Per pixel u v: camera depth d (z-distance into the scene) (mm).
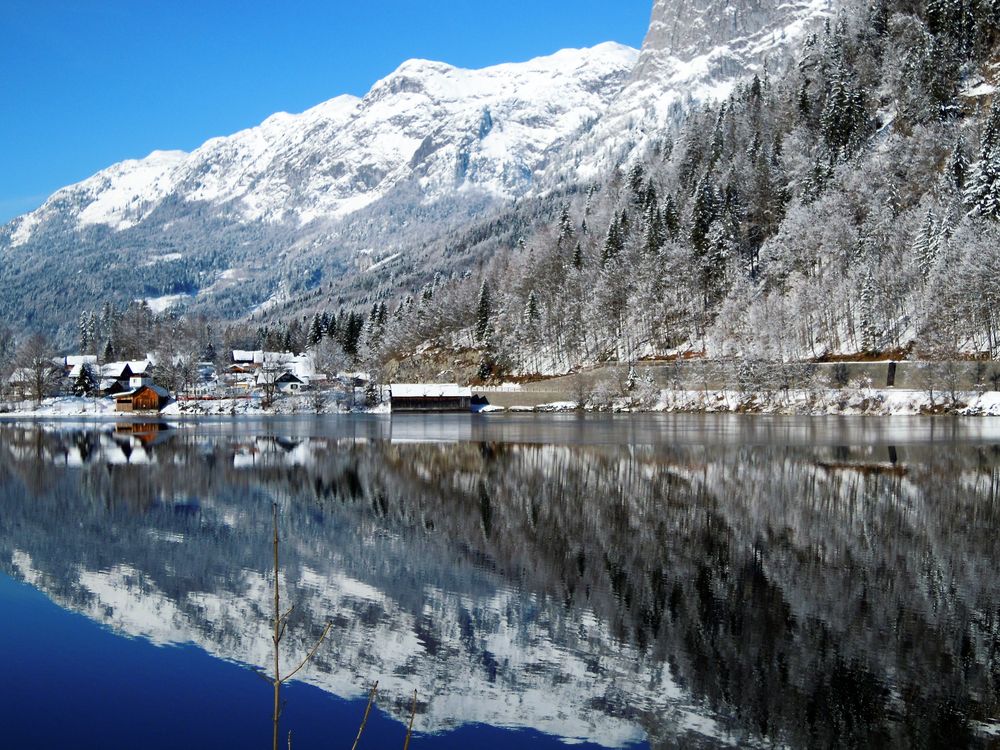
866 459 82562
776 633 32969
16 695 27500
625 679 28703
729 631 33281
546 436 116875
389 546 47906
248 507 60781
